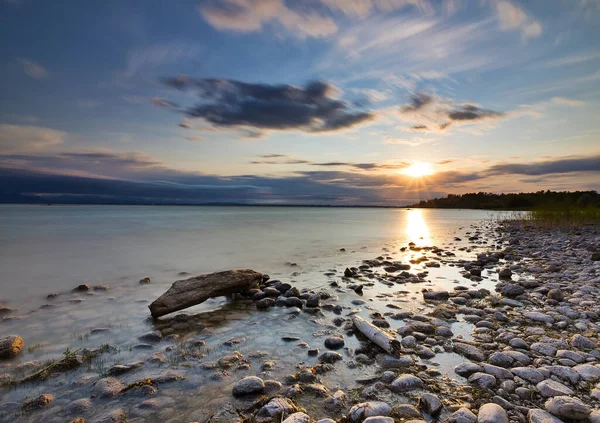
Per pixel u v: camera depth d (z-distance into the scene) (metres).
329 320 7.33
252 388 4.37
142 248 19.50
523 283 9.99
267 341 6.16
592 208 41.53
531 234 28.44
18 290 10.16
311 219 62.03
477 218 70.94
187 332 6.66
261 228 36.50
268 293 9.30
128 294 9.70
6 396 4.38
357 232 33.16
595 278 10.52
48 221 46.31
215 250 18.97
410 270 13.43
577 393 4.15
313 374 4.80
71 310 8.14
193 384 4.62
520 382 4.46
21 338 6.00
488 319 7.19
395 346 5.46
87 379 4.76
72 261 15.21
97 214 76.62
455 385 4.50
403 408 3.95
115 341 6.21
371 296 9.36
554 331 6.38
